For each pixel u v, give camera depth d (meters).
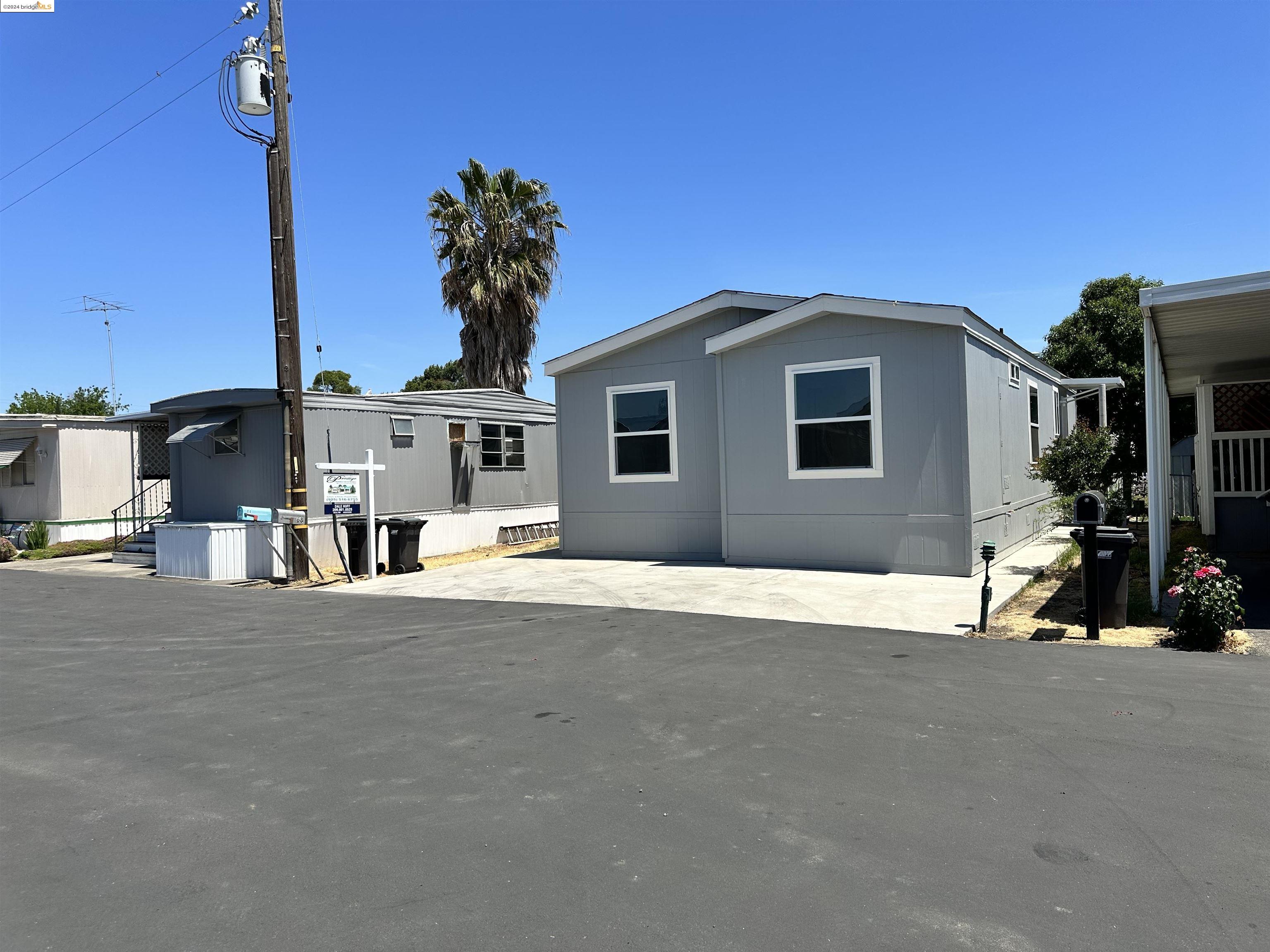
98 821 3.91
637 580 11.16
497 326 26.62
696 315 12.86
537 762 4.50
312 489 14.78
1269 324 8.58
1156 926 2.81
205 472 16.20
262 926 2.96
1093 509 7.08
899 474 10.97
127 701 6.02
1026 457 14.13
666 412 13.40
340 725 5.26
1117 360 21.28
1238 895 3.00
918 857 3.33
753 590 9.98
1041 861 3.27
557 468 14.48
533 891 3.15
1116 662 6.24
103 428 21.34
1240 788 3.91
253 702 5.89
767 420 11.95
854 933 2.81
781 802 3.88
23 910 3.12
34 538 19.72
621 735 4.89
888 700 5.39
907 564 10.94
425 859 3.44
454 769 4.44
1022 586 9.72
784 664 6.39
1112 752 4.39
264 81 12.56
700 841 3.52
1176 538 14.70
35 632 8.84
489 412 18.92
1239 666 6.07
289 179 13.06
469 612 9.26
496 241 26.31
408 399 16.77
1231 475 13.59
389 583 12.37
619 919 2.94
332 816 3.89
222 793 4.22
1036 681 5.75
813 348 11.54
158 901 3.16
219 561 13.60
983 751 4.45
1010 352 12.82
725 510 12.33
